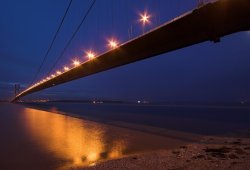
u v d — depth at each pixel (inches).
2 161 479.8
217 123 1267.2
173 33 782.5
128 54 1119.0
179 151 541.3
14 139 724.7
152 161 460.8
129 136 780.6
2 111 2461.9
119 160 474.6
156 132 884.0
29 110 2696.9
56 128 1005.8
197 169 407.5
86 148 593.0
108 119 1481.3
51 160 484.7
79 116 1754.4
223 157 478.0
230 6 585.9
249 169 401.7
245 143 652.1
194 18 673.0
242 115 2043.6
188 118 1647.4
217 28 665.0
